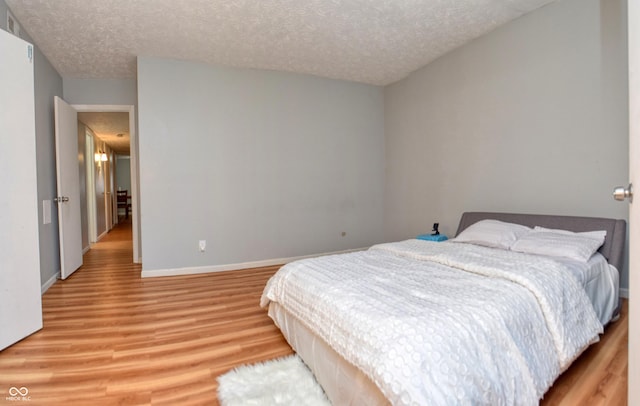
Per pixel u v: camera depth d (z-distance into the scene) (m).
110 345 2.08
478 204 3.57
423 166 4.29
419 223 4.38
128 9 2.72
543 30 2.94
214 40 3.32
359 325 1.33
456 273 1.92
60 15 2.78
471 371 1.15
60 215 3.50
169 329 2.31
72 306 2.77
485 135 3.46
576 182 2.77
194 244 3.92
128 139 7.42
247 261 4.19
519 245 2.52
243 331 2.29
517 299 1.52
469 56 3.59
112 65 3.87
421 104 4.29
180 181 3.83
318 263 2.20
